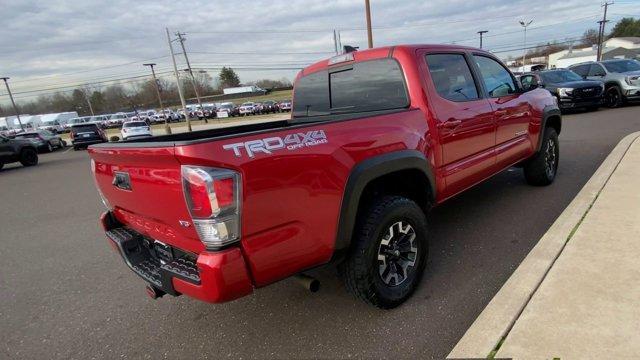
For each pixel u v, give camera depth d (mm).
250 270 2211
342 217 2582
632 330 2293
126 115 72250
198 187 2020
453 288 3188
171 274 2373
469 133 3791
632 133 8336
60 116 81438
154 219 2561
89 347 3008
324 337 2777
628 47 77562
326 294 3344
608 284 2738
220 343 2875
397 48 3473
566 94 13219
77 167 15844
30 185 11914
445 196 3637
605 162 5883
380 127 2887
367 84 3730
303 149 2377
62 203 8547
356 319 2938
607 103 14242
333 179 2521
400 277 3035
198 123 52656
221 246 2105
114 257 4848
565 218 3912
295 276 2564
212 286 2107
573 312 2500
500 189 5629
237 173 2092
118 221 3320
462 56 3986
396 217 2865
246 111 60719
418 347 2553
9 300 3918
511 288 2846
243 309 3268
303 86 4449
